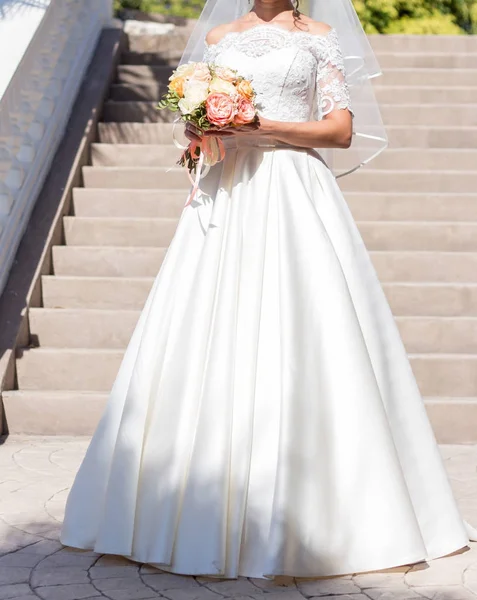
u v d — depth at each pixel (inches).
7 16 234.4
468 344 217.8
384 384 120.5
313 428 111.3
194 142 124.4
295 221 120.6
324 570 108.9
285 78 125.3
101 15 334.0
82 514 121.6
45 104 259.9
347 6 138.6
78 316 217.8
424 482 119.7
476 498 148.4
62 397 196.7
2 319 213.0
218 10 140.2
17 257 229.5
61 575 111.5
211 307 118.1
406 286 227.1
